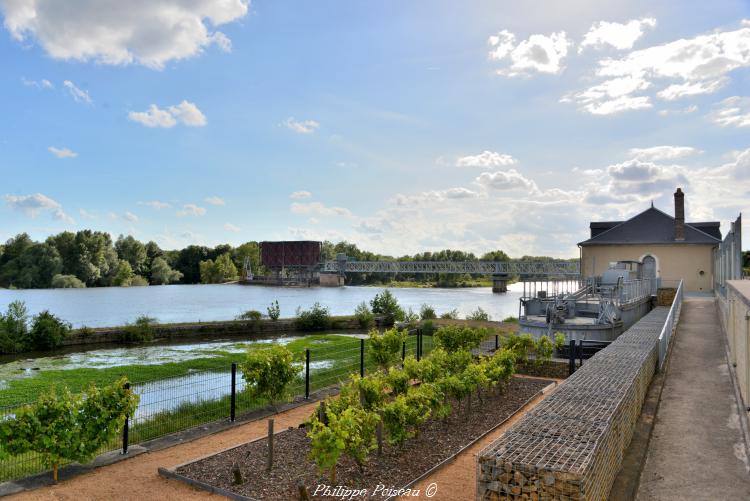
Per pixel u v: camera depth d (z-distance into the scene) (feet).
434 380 36.68
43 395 26.71
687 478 22.13
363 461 25.35
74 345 97.35
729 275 68.90
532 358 53.31
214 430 34.71
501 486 16.12
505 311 189.16
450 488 24.04
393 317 130.62
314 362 64.90
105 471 27.30
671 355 47.50
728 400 33.32
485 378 36.42
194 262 501.97
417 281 575.79
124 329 103.86
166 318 155.63
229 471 25.91
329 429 23.29
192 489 24.56
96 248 366.02
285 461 27.12
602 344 59.26
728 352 46.68
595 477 16.93
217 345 97.60
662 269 116.37
